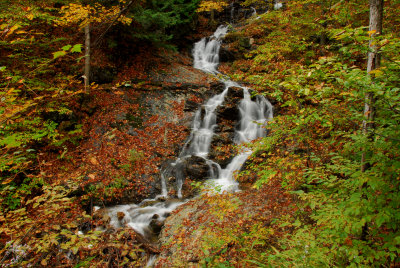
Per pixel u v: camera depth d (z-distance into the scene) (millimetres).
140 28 12727
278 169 5023
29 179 6844
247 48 16562
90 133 9234
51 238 2965
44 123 7234
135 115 10461
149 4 12953
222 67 16172
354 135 2984
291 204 5133
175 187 8430
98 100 10367
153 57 14297
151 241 5840
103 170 8016
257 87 4684
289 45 9484
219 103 11734
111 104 10500
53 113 8516
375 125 3027
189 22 17469
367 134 2857
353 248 2518
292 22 10305
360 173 2578
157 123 10398
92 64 11000
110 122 9836
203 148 9867
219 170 8914
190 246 5012
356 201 2619
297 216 4465
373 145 2684
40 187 6922
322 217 2822
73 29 11172
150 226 6473
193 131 10359
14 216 3256
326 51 10258
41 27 9906
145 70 13164
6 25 2621
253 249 4172
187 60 16781
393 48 2420
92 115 9852
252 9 22047
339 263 2672
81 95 9758
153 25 12867
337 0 8406
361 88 2459
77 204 6879
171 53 16141
